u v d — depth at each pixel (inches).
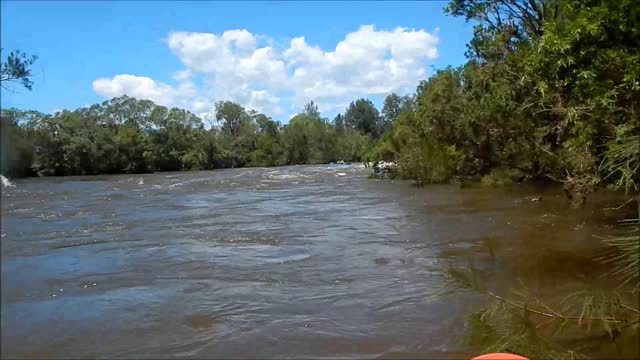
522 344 204.7
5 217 709.9
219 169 2805.1
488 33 711.1
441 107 962.1
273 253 441.1
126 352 229.3
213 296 313.7
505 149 843.4
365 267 381.1
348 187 1178.0
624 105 381.4
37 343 237.5
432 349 224.8
